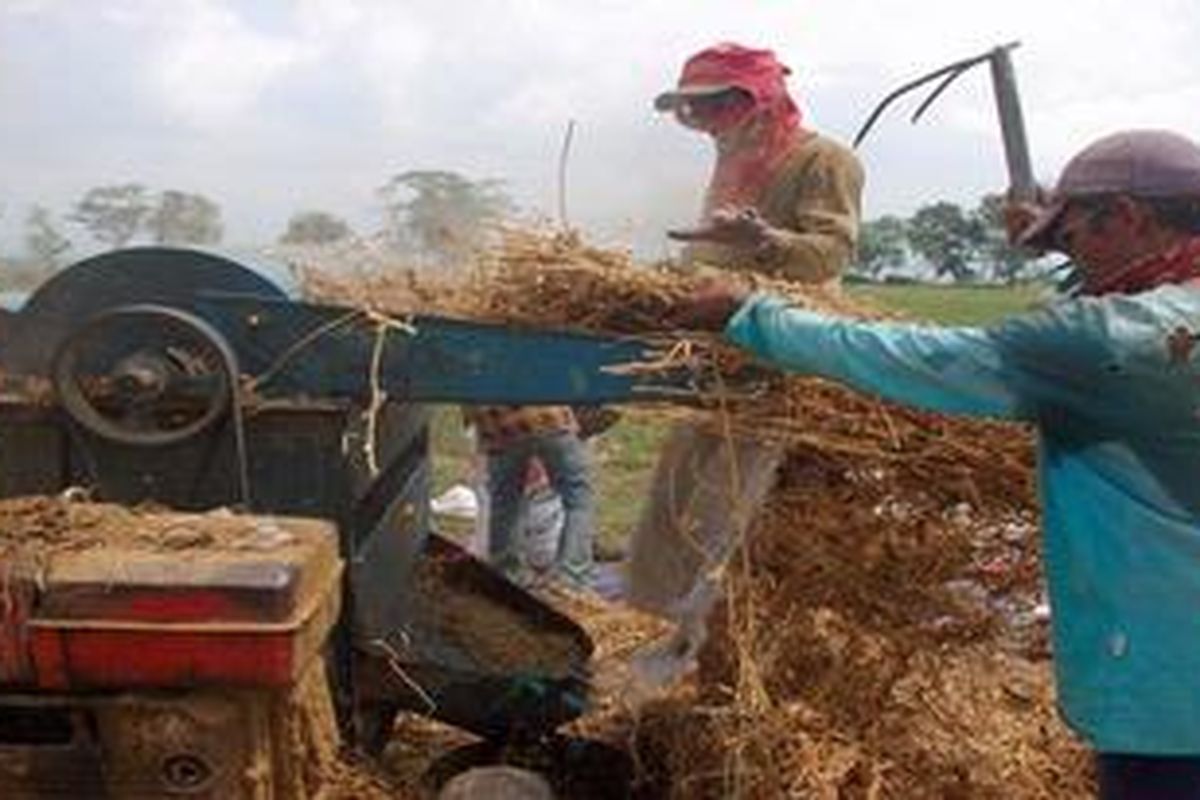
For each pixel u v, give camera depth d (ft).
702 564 18.34
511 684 18.39
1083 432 13.33
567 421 29.91
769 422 17.29
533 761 19.03
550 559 30.32
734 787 17.15
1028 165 16.06
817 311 15.93
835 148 20.47
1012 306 16.62
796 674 17.84
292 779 14.92
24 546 14.65
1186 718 13.25
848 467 17.69
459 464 42.91
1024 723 18.80
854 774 17.29
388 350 17.29
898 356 13.82
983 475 17.46
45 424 17.10
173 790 14.61
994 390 13.46
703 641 18.08
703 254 20.35
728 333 14.88
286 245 19.19
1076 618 13.58
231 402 16.90
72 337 16.88
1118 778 13.67
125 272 17.28
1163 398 13.01
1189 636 13.21
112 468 17.07
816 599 17.90
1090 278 13.75
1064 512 13.55
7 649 14.23
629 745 19.10
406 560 19.76
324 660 16.43
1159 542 13.19
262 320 17.25
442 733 20.65
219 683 14.30
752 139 20.72
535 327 17.40
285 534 15.17
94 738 14.62
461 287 18.01
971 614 18.01
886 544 17.85
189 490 17.08
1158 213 13.35
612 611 25.12
